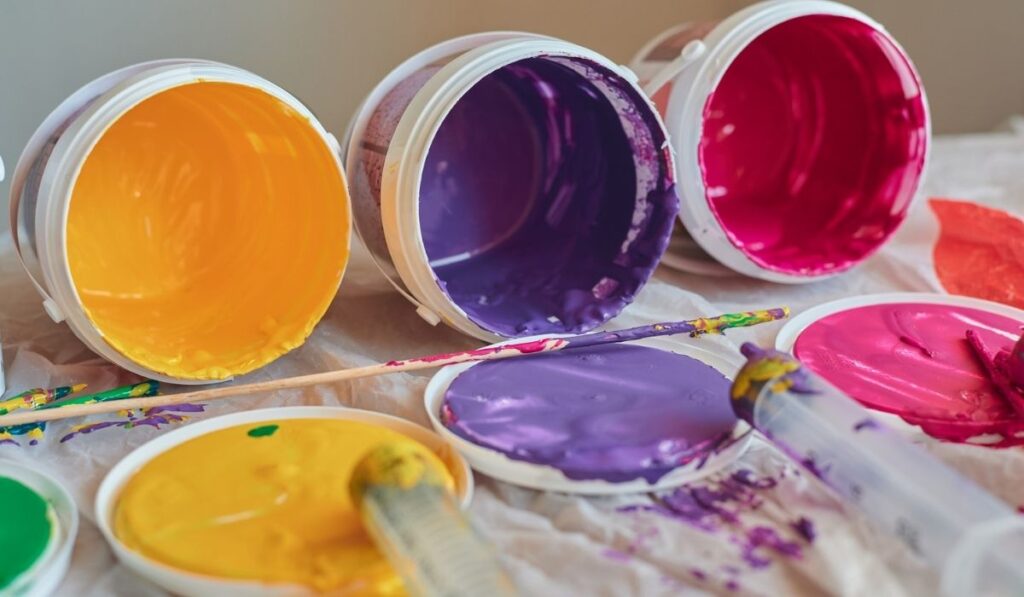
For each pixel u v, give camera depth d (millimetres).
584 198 1280
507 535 759
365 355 1100
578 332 1119
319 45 1571
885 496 705
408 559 631
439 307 1069
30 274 1042
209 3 1497
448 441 865
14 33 1425
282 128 1066
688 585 707
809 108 1441
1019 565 611
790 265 1265
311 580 674
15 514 771
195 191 1172
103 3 1449
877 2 1885
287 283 1111
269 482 792
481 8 1635
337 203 1050
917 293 1224
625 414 902
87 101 1034
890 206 1310
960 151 1746
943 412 911
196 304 1131
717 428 876
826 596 690
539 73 1242
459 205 1331
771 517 780
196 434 892
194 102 1126
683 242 1329
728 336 1114
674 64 1187
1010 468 808
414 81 1114
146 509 760
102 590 709
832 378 983
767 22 1171
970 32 1959
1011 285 1251
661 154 1132
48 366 1035
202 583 675
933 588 686
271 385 947
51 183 911
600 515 787
